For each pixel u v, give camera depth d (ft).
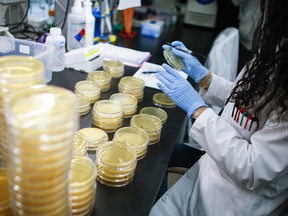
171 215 3.34
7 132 1.60
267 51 2.70
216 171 3.41
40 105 1.45
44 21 5.38
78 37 4.69
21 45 3.87
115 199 2.29
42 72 1.83
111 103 3.37
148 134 2.99
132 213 2.19
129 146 2.66
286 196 3.25
